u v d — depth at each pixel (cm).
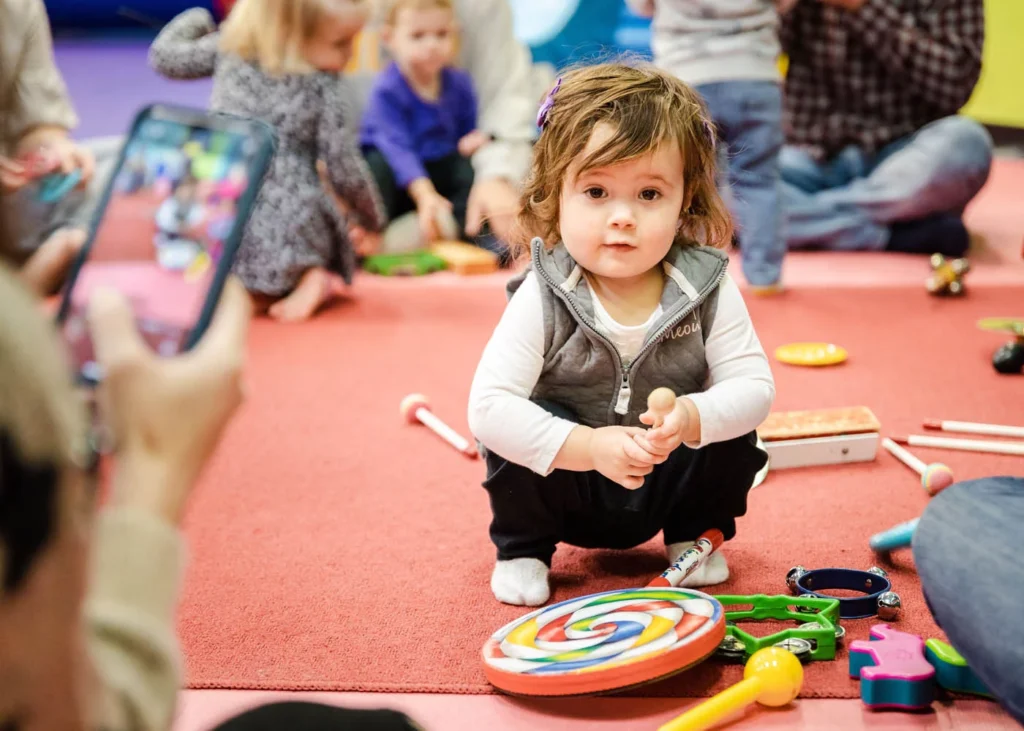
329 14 279
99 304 64
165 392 63
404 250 334
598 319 138
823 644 131
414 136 339
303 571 155
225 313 73
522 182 163
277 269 280
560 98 139
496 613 144
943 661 123
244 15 281
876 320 271
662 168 133
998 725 119
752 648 130
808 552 158
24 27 263
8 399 45
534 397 145
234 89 285
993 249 338
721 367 141
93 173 260
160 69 300
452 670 131
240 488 183
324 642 137
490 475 142
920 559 107
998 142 489
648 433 126
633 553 161
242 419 214
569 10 473
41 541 46
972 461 189
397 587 150
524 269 147
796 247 343
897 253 338
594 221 133
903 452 189
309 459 195
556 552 162
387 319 280
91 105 530
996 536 101
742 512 151
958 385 226
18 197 243
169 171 85
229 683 127
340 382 235
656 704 124
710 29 283
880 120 340
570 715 122
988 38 477
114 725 57
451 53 333
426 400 215
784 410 214
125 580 60
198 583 151
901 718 120
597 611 133
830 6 328
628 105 133
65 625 48
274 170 282
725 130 285
